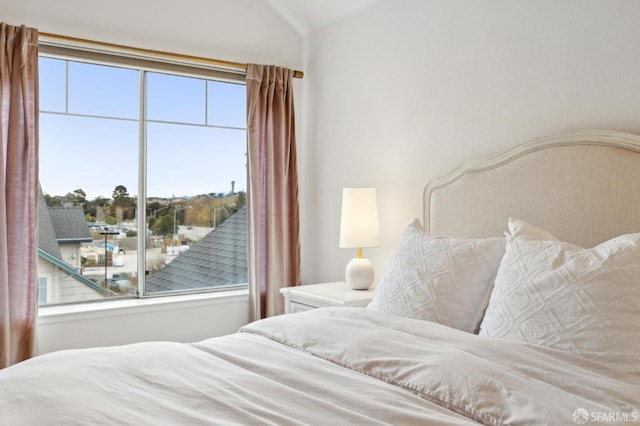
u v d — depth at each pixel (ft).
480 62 8.66
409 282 6.86
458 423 3.65
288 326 6.22
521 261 5.78
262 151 12.02
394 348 5.08
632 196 6.35
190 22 11.33
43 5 9.66
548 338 4.94
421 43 9.78
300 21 12.57
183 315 11.07
